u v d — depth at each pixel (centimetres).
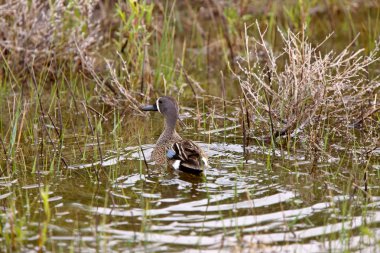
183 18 2188
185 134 1473
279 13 2158
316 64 1416
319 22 2220
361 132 1444
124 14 1775
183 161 1247
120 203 1094
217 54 2019
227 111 1622
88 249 936
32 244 958
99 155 1337
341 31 2152
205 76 1892
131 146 1405
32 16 1827
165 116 1402
